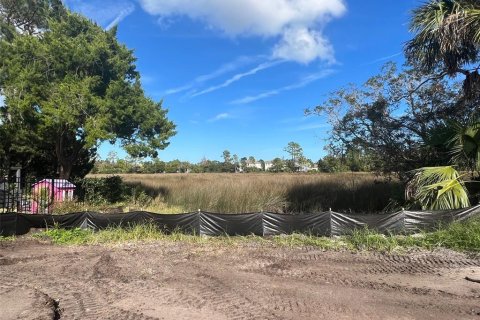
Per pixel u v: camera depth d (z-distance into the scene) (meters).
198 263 8.21
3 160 22.30
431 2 11.55
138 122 20.42
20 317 5.18
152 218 11.98
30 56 19.38
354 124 16.98
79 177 22.77
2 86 20.83
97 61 20.14
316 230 11.17
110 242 10.68
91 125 17.70
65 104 17.66
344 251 9.28
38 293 6.20
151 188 24.23
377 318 5.12
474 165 11.14
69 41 19.36
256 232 11.48
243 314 5.29
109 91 19.16
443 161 12.61
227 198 18.66
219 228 11.59
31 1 30.72
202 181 26.25
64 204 16.39
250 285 6.62
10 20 31.62
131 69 22.56
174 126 21.84
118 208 17.67
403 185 14.92
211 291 6.32
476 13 10.48
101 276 7.25
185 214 11.78
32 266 8.04
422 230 10.38
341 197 18.58
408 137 15.84
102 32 21.27
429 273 7.26
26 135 20.50
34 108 19.25
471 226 9.33
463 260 8.07
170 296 6.09
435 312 5.31
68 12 21.44
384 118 16.38
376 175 17.47
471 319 5.07
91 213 12.20
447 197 10.48
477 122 11.02
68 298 6.03
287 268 7.79
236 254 9.09
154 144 20.97
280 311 5.39
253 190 19.62
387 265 7.91
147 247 9.97
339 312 5.34
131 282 6.86
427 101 15.79
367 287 6.47
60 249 9.82
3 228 11.47
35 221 12.09
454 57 11.84
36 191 16.27
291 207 17.86
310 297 5.98
